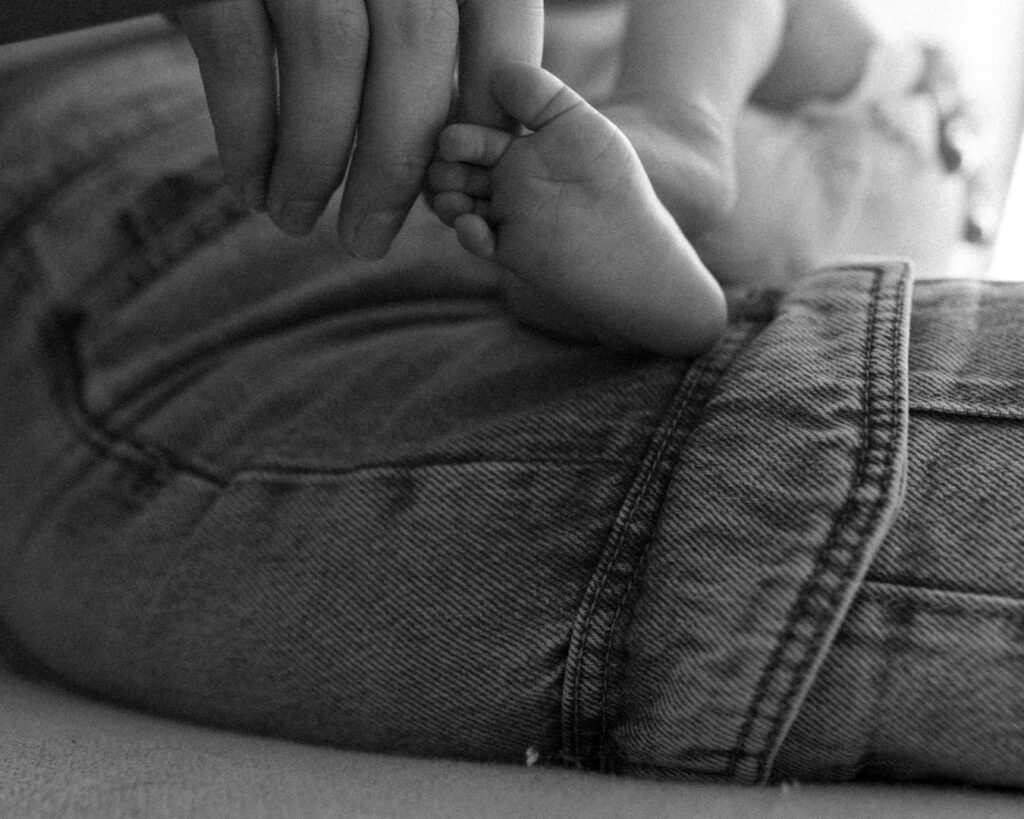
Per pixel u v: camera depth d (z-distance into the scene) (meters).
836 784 0.51
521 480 0.54
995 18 1.04
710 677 0.50
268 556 0.55
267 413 0.59
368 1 0.51
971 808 0.49
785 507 0.50
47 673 0.63
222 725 0.57
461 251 0.65
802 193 0.73
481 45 0.53
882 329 0.54
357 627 0.54
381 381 0.58
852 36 0.75
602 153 0.53
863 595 0.50
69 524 0.60
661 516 0.52
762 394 0.53
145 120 0.70
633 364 0.56
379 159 0.53
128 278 0.66
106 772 0.50
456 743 0.53
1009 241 0.98
